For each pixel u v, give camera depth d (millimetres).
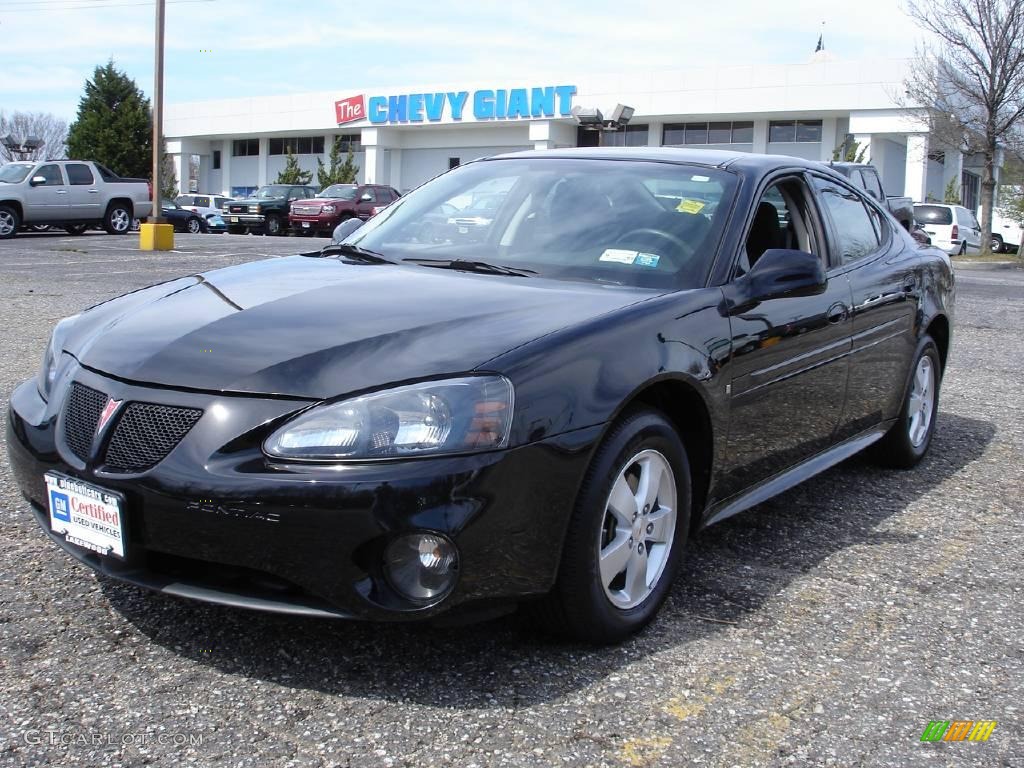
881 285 4238
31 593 2971
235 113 49156
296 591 2438
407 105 42781
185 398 2463
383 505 2289
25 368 6305
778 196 3789
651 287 3133
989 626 3037
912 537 3857
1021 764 2279
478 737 2285
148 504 2412
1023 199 27781
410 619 2367
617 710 2428
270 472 2326
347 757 2188
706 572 3385
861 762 2258
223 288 3129
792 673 2668
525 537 2434
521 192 3727
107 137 51625
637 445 2732
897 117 33250
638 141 39250
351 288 3010
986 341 9508
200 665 2574
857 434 4250
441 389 2387
